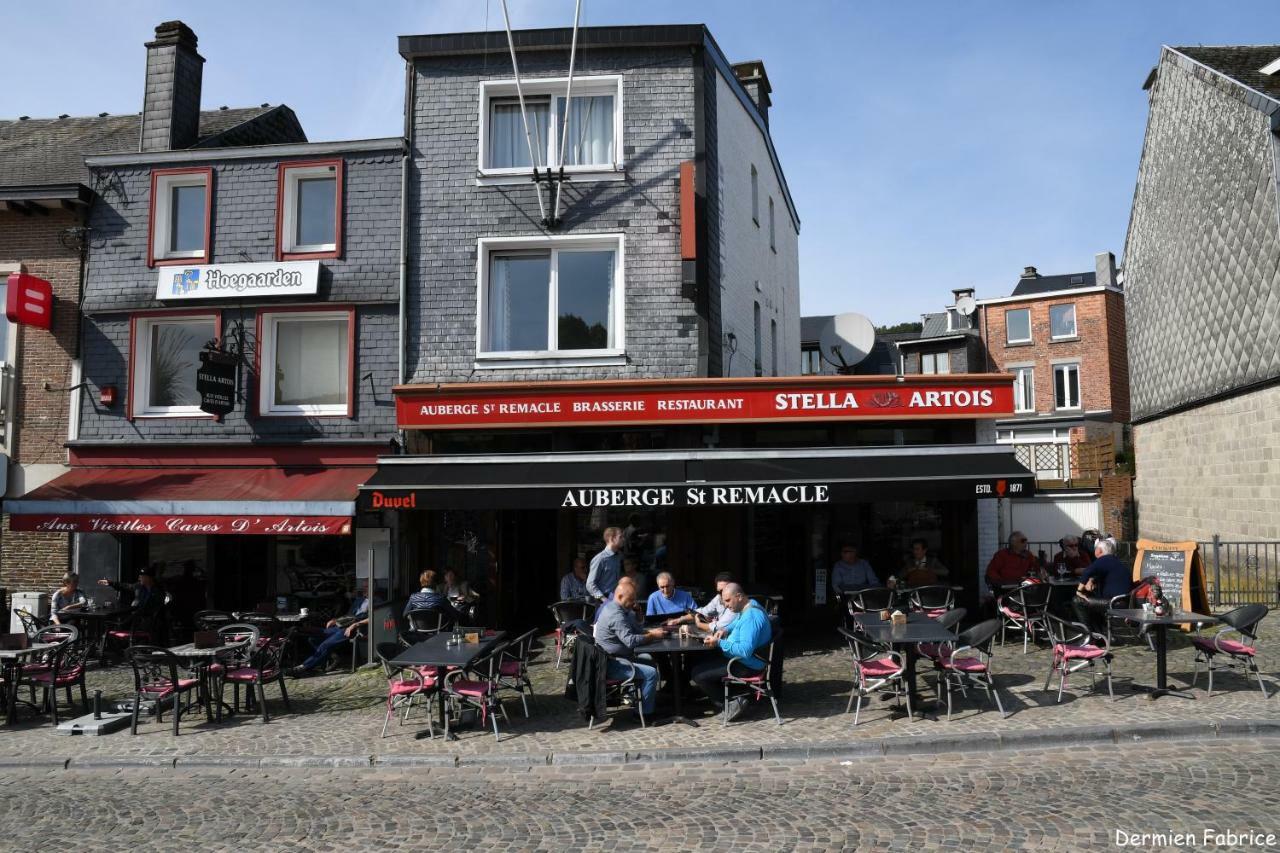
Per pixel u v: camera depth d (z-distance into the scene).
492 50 14.55
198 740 9.48
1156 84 21.48
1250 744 7.68
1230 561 15.09
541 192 14.27
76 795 7.86
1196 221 18.95
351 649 13.70
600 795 7.27
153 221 15.28
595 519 14.87
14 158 17.59
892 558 14.68
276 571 15.28
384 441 14.44
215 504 13.05
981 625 8.80
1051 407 39.31
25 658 11.30
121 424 15.12
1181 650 11.27
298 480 14.06
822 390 13.52
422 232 14.59
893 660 9.15
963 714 8.80
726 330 15.60
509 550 15.29
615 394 13.68
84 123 19.53
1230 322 17.22
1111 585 10.99
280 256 14.91
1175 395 20.47
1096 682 9.74
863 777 7.34
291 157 15.08
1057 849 5.61
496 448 14.26
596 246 14.43
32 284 15.01
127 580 15.27
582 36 14.43
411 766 8.43
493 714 9.03
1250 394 16.61
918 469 12.57
